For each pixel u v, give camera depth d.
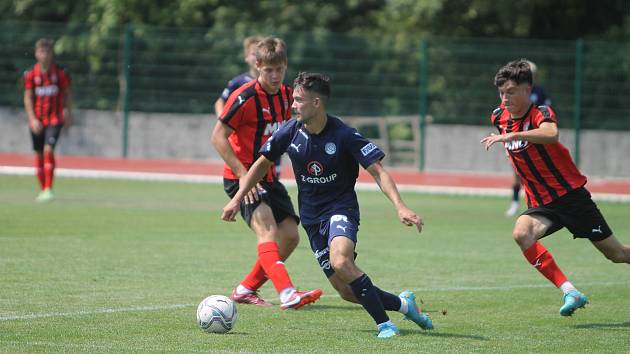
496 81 24.98
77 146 86.38
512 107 24.80
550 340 22.05
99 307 24.94
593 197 67.81
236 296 26.48
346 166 22.47
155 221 46.78
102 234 40.91
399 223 49.78
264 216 25.77
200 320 22.12
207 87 85.44
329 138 22.22
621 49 79.19
